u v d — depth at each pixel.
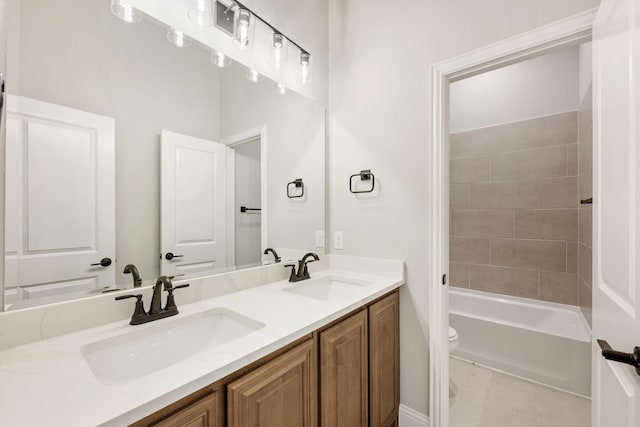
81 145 0.96
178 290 1.14
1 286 0.79
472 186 2.82
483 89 2.77
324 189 1.90
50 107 0.89
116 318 0.96
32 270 0.85
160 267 1.17
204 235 1.32
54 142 0.90
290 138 1.68
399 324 1.60
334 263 1.88
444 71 1.45
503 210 2.65
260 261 1.55
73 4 0.93
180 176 1.23
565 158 2.37
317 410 1.02
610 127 0.82
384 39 1.67
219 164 1.37
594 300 0.97
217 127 1.36
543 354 1.95
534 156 2.51
